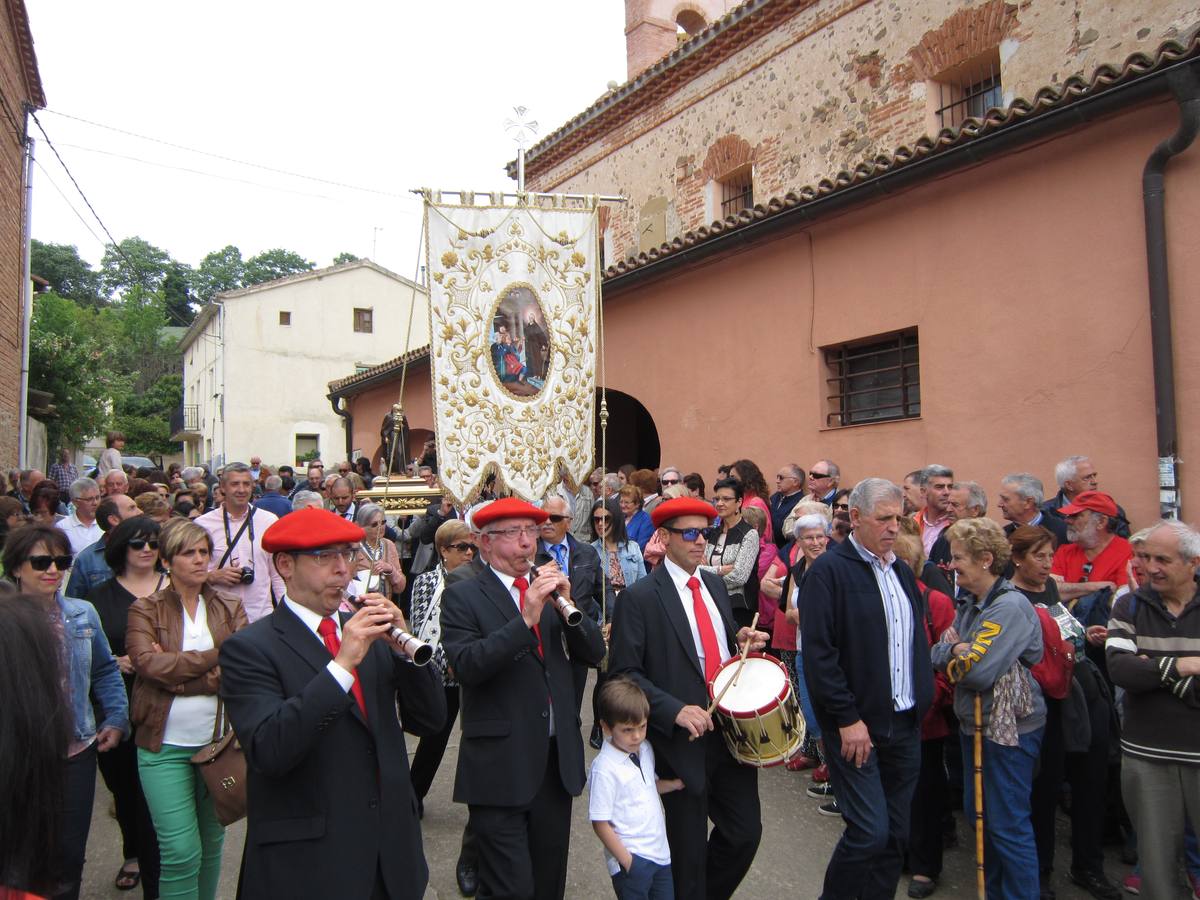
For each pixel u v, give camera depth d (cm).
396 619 276
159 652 371
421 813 543
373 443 2033
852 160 1188
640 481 926
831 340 847
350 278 3484
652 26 1841
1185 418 580
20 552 373
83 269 6962
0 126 1339
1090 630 485
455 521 559
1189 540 373
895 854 390
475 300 692
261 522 605
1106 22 895
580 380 722
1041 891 443
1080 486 571
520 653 365
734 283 964
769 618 633
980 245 714
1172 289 588
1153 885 373
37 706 165
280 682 275
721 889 393
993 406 702
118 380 4716
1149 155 598
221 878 473
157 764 363
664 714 366
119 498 622
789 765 624
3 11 1295
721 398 980
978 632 407
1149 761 374
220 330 3309
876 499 395
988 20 1012
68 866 366
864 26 1173
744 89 1376
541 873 367
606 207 1703
